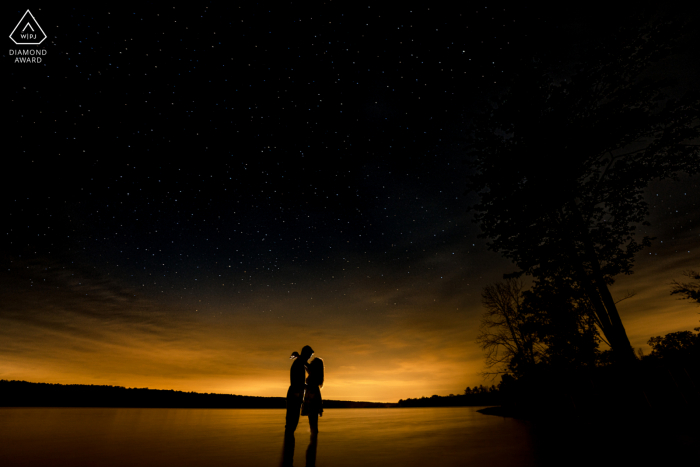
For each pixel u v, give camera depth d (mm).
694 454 3334
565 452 3656
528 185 8383
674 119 6828
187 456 3637
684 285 10875
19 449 3965
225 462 3320
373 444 4602
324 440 5098
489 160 8953
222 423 8070
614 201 7504
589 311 7469
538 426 6945
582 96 7969
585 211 7781
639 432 5000
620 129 7156
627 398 6465
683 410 5863
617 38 7391
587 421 7215
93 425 6852
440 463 3209
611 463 3049
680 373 6531
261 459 3484
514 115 8664
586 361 7379
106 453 3762
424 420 9695
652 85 7266
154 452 3871
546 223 8133
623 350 6758
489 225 8844
